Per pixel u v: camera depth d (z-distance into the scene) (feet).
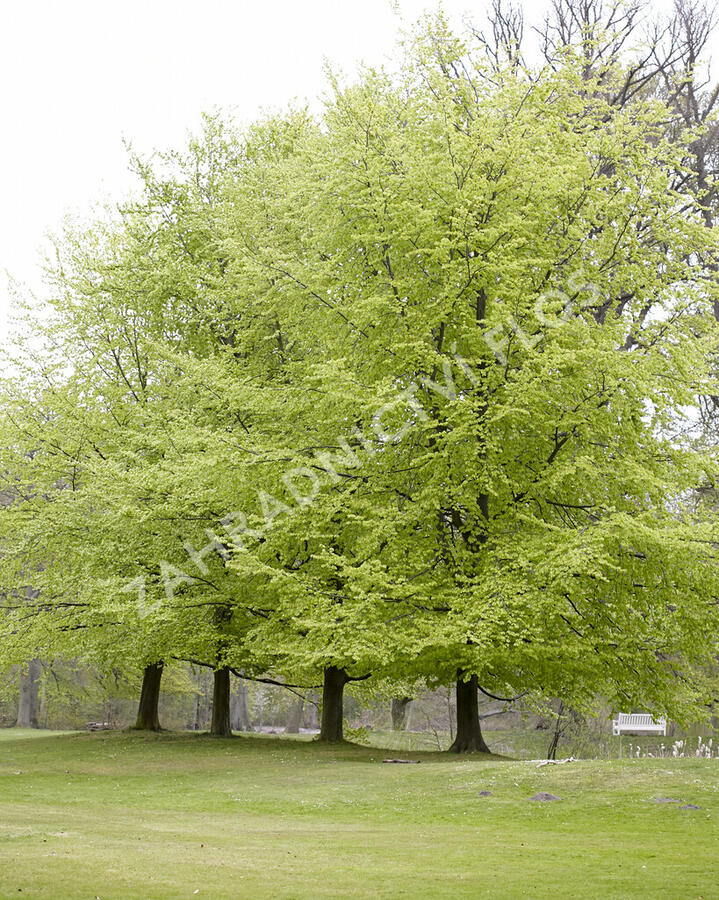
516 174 58.34
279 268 63.00
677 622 59.57
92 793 48.26
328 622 54.29
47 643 75.56
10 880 23.47
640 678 59.98
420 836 34.24
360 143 59.72
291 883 24.53
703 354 62.39
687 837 32.89
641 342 60.75
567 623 58.75
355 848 31.27
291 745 70.13
